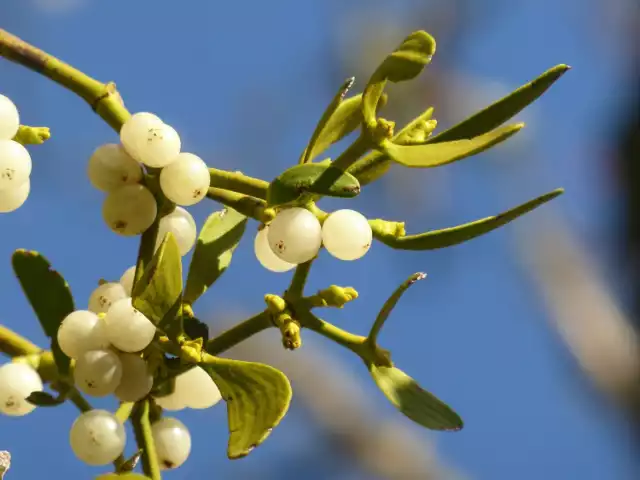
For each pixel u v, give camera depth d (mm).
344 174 455
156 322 453
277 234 465
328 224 466
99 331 466
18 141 473
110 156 474
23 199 474
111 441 469
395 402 466
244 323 472
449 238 463
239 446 447
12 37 476
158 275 447
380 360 469
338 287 470
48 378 476
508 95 461
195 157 473
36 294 476
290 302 471
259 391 448
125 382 468
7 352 476
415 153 454
